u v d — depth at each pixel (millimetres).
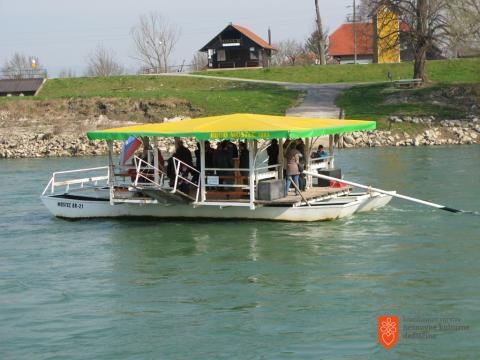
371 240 29297
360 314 20672
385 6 85438
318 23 126625
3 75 140125
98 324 20656
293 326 19938
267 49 153250
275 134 30391
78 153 82000
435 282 23344
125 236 31625
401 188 43531
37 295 23484
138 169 33156
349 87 97500
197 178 33750
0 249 29953
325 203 33625
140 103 94062
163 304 22156
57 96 99500
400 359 17656
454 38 82125
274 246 28750
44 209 39875
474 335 18906
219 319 20688
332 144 38656
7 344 19375
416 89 89188
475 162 56062
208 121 33406
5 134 89312
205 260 27078
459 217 33625
